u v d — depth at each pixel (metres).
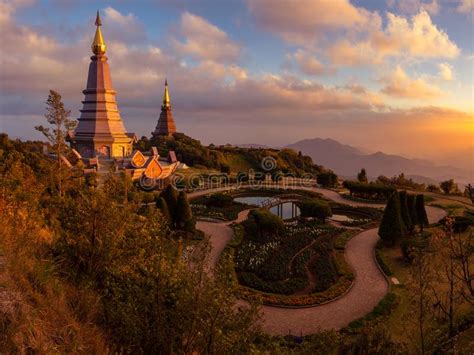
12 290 11.77
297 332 27.72
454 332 23.88
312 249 44.41
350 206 67.00
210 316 13.24
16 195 23.08
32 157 53.12
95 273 17.91
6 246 14.98
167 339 13.70
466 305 27.84
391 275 36.88
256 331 14.93
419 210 49.66
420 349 21.89
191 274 14.62
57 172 35.41
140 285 14.84
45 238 20.80
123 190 21.69
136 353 13.55
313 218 59.81
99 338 12.56
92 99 94.31
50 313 12.03
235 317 14.01
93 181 38.22
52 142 35.75
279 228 50.53
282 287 34.62
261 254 42.94
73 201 20.12
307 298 32.25
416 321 26.47
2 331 9.95
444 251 28.31
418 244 38.69
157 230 19.78
